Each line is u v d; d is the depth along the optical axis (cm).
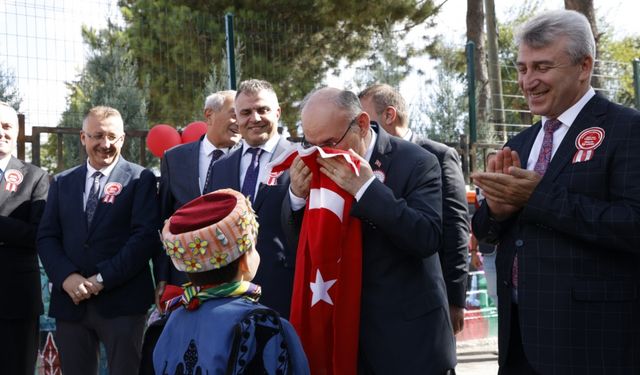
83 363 471
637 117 283
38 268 497
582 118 295
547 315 287
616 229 268
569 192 286
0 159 493
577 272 284
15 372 471
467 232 425
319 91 314
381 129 335
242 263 261
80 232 475
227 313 246
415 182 321
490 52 1819
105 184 487
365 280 316
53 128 676
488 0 1819
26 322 478
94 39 779
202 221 257
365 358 316
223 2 1470
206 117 498
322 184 306
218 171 450
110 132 488
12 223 471
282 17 1505
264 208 413
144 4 845
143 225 475
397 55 1009
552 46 293
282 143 451
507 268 311
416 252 303
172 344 256
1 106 491
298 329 310
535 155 316
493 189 293
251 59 862
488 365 788
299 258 318
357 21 1573
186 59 835
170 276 477
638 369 278
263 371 240
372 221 298
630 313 280
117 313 465
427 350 311
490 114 1171
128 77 784
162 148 705
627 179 276
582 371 279
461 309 421
